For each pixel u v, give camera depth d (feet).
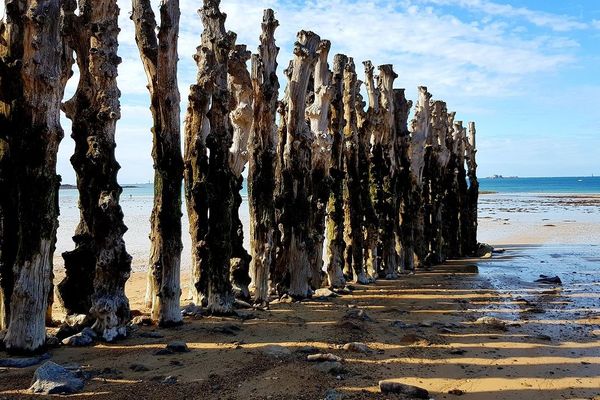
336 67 55.42
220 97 37.55
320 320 38.24
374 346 32.01
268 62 44.21
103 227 30.76
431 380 26.55
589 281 59.98
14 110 27.84
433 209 76.07
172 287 34.27
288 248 46.73
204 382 24.57
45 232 27.27
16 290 26.84
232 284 43.29
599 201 249.14
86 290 33.04
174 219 34.17
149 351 28.91
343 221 53.67
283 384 24.67
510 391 25.52
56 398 21.88
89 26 31.94
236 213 43.24
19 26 29.07
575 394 25.36
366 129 59.77
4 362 25.44
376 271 60.85
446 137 80.64
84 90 32.17
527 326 38.93
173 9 33.78
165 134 33.83
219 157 37.55
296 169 46.14
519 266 72.69
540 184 608.60
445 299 49.19
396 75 65.00
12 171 28.99
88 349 28.86
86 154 31.60
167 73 33.68
